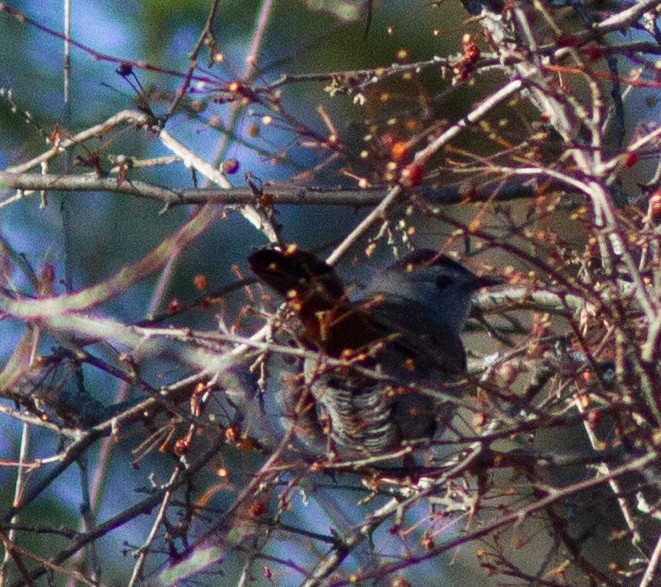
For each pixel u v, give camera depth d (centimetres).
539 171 888
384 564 942
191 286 1664
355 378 996
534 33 1026
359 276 1392
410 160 1157
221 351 1001
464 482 1099
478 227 924
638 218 995
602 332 1012
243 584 969
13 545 999
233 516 984
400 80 1430
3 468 1517
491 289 1353
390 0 1600
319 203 1196
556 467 999
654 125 1068
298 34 1603
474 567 1459
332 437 1033
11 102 1271
